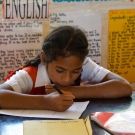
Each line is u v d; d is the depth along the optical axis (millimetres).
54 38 1070
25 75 1182
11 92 1032
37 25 1711
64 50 1025
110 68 1799
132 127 805
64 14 1716
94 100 1124
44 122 834
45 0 1693
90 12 1731
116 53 1787
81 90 1142
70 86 1153
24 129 789
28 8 1690
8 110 979
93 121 870
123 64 1804
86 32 1744
